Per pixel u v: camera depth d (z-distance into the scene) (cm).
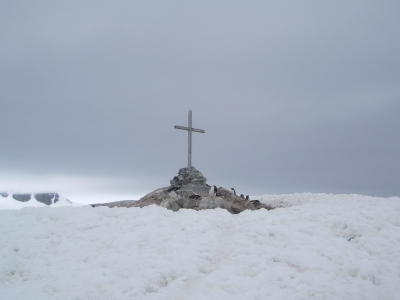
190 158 2741
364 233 1602
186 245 1505
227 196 2617
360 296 1127
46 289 1156
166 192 2609
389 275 1242
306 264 1327
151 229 1658
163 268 1316
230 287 1188
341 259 1363
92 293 1147
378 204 2130
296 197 2681
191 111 2742
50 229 1630
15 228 1617
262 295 1135
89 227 1694
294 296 1127
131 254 1418
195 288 1202
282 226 1700
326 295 1132
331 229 1686
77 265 1312
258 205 2598
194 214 1945
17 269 1298
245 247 1506
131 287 1186
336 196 2577
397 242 1492
